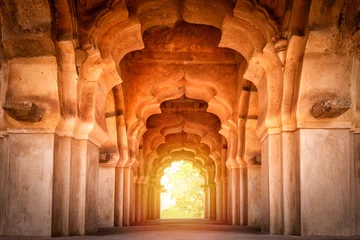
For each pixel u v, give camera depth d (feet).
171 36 38.73
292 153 23.63
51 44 21.61
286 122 23.77
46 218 21.43
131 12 26.07
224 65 39.17
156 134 56.13
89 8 23.98
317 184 22.21
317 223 22.02
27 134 21.91
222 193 59.11
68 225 22.79
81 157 24.26
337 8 21.52
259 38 25.40
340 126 22.48
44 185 21.62
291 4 22.82
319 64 22.29
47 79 21.98
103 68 24.93
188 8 28.27
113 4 24.31
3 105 20.39
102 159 37.68
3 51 22.26
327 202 22.11
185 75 38.93
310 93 22.49
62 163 22.85
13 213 21.47
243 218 40.22
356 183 23.61
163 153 66.80
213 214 73.77
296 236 21.99
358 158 23.71
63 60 22.66
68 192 22.82
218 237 22.27
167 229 32.35
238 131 38.75
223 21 26.76
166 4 27.81
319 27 21.76
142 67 39.65
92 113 24.48
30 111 20.61
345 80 22.34
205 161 73.56
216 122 54.70
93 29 23.63
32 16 21.34
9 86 21.90
